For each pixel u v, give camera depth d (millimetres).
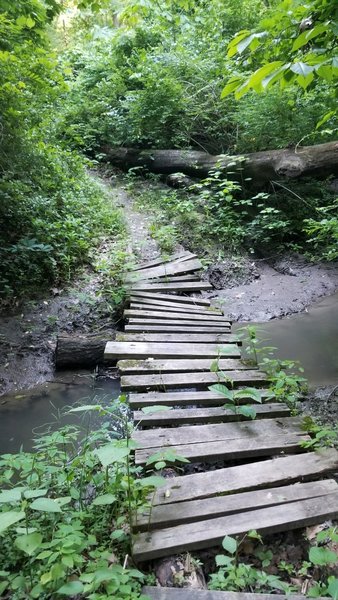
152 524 2139
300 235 8188
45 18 6137
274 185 8531
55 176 7258
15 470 2938
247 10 10547
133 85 10719
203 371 3824
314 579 1959
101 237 7047
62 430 3021
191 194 8992
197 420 3066
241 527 2117
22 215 6121
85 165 9820
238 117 8641
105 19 13484
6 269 5605
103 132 10305
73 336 4805
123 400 2867
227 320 5043
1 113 5715
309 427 2939
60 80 6410
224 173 8492
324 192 8375
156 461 2533
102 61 11242
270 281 7070
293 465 2557
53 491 2494
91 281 6035
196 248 7523
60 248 6219
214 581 1886
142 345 4309
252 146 8734
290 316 5902
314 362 4438
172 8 10664
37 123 6742
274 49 2596
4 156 6008
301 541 2141
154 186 9500
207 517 2186
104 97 10594
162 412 3131
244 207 8625
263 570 2039
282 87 1985
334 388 3803
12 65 5652
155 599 1777
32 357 4746
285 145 8219
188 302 5633
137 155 9898
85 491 2527
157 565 2014
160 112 9445
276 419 3070
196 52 10109
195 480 2439
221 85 9250
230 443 2773
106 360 4715
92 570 1853
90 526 2236
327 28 1772
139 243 7113
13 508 2262
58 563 1734
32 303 5465
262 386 3607
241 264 7383
